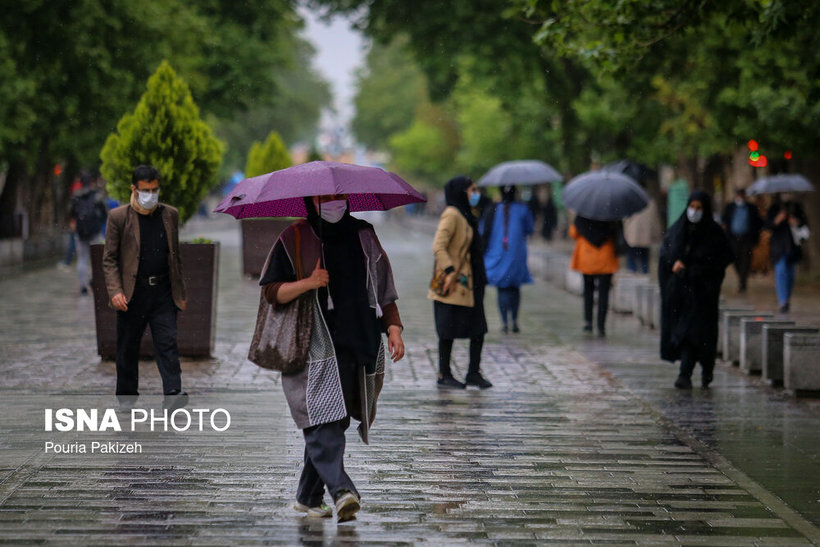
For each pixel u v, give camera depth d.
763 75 42.16
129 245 19.55
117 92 63.06
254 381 24.17
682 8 26.08
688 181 79.19
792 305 43.75
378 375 13.66
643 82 53.59
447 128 148.25
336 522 13.81
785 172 63.50
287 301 13.06
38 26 59.06
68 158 86.44
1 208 68.44
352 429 19.53
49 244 70.50
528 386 24.48
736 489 15.79
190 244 26.98
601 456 17.78
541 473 16.59
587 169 77.69
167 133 26.91
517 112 79.81
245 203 12.66
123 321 19.84
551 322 37.09
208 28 76.88
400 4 70.06
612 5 25.75
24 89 57.31
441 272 23.52
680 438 19.30
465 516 14.20
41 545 12.73
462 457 17.55
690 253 24.19
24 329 33.28
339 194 13.27
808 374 23.41
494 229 33.56
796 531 13.71
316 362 13.14
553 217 99.31
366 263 13.39
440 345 23.95
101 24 61.25
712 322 24.36
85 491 15.15
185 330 26.98
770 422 20.89
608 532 13.57
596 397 23.25
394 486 15.70
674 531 13.66
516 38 67.75
